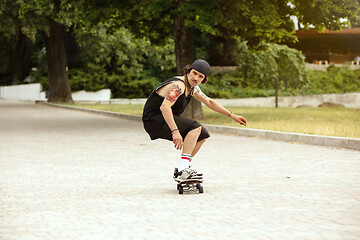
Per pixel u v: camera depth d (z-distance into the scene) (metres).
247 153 15.91
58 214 7.84
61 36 58.88
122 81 66.25
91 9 30.31
